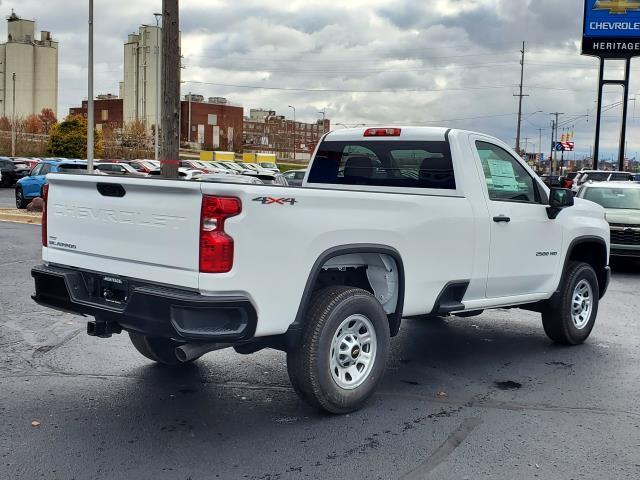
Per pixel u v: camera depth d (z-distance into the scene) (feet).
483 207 20.02
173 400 17.62
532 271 22.06
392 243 17.21
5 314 26.96
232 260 13.99
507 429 16.02
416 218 17.81
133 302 14.73
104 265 15.88
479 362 22.04
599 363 22.12
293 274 15.03
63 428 15.53
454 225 18.93
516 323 28.27
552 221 22.75
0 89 394.32
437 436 15.49
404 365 21.58
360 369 16.98
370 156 21.89
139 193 15.08
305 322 15.80
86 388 18.48
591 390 19.17
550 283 23.07
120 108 401.08
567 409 17.52
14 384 18.70
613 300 34.09
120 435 15.16
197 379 19.48
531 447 14.94
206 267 13.93
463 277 19.45
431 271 18.44
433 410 17.28
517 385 19.58
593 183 51.44
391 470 13.66
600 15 152.66
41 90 398.01
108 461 13.79
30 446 14.47
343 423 16.20
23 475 13.09
